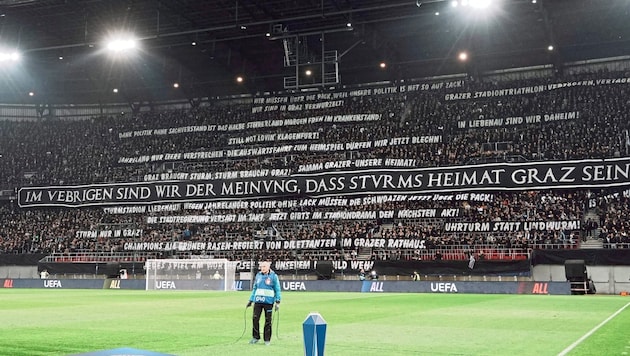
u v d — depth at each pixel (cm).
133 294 3947
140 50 5750
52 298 3419
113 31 5484
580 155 4962
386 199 5203
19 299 3303
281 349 1270
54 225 5906
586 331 1641
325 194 5397
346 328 1733
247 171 5759
